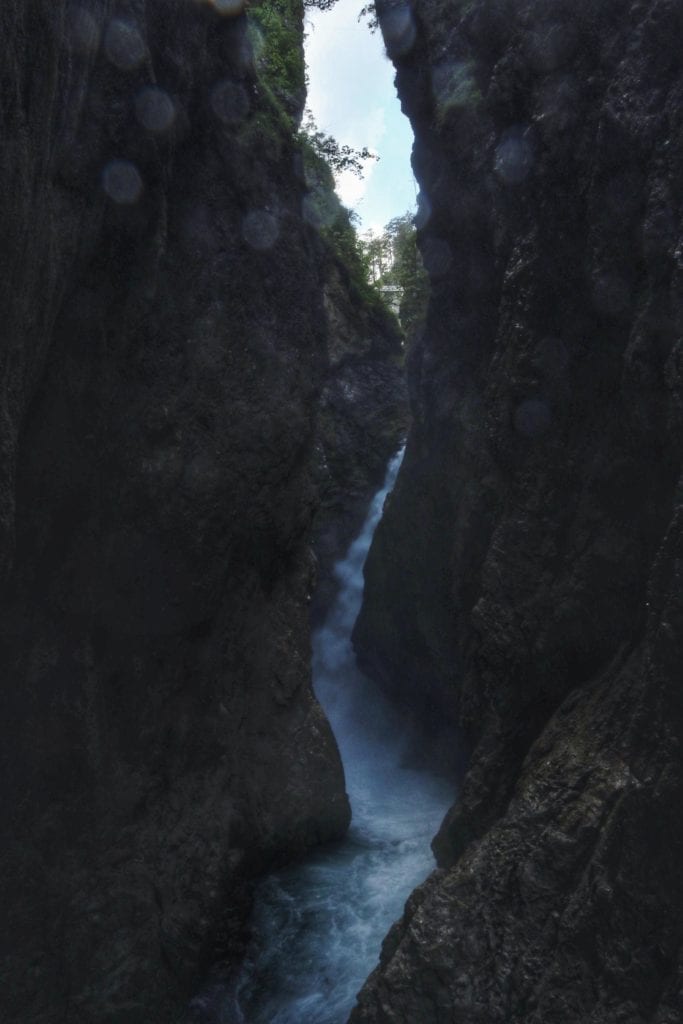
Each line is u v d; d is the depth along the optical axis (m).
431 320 16.53
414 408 18.38
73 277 8.95
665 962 7.05
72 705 9.80
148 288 10.18
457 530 14.53
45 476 9.20
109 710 10.42
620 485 9.30
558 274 10.33
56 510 9.45
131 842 10.54
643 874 7.23
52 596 9.62
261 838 13.08
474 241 14.51
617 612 9.25
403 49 16.59
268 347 13.02
